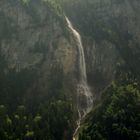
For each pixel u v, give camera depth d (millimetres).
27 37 102812
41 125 80875
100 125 79438
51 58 101375
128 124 78812
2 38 101062
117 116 79438
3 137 74250
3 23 103688
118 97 85125
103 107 85375
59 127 82312
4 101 87875
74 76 101938
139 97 84562
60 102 87750
